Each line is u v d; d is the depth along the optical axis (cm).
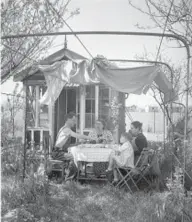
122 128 952
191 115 454
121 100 943
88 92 920
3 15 341
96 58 583
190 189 480
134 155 656
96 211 464
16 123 670
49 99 701
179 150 604
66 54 888
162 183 588
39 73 895
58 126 932
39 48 393
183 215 397
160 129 1245
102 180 660
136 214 440
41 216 440
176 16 327
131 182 628
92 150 607
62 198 519
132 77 580
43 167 594
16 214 427
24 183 525
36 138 903
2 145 595
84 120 920
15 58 386
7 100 581
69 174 650
